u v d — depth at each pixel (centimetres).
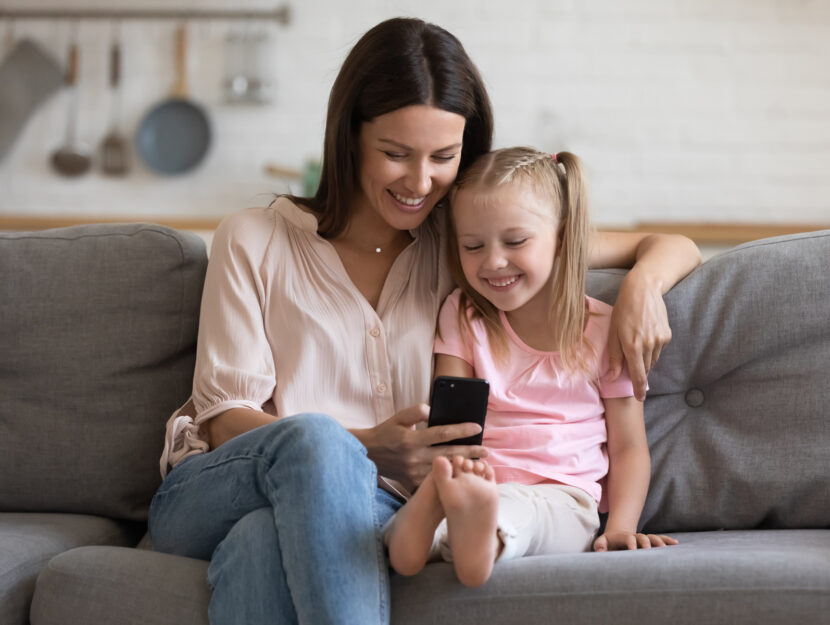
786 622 106
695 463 149
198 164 372
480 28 367
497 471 140
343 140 148
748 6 364
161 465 142
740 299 151
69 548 140
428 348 152
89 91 373
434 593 113
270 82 370
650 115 367
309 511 108
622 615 108
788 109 364
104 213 375
